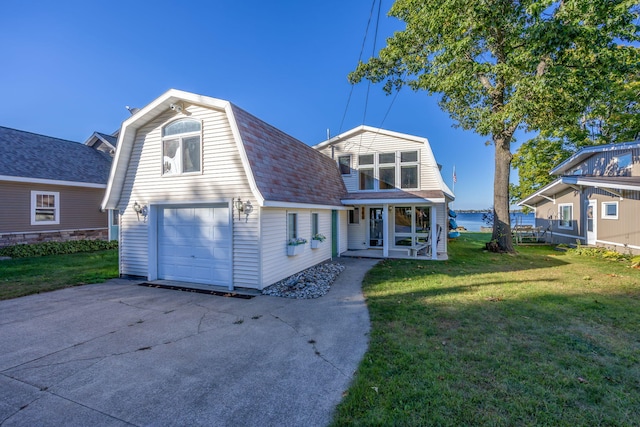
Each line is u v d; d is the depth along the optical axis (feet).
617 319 15.92
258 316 17.62
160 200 26.61
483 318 16.22
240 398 9.59
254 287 23.25
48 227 45.83
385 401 9.10
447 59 36.55
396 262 36.04
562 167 55.11
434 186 42.09
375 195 42.29
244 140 23.07
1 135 48.06
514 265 33.58
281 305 19.77
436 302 19.29
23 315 17.72
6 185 40.88
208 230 25.43
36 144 51.80
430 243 42.47
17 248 39.32
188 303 20.35
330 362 11.89
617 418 8.30
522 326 15.03
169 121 26.25
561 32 29.27
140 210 27.50
